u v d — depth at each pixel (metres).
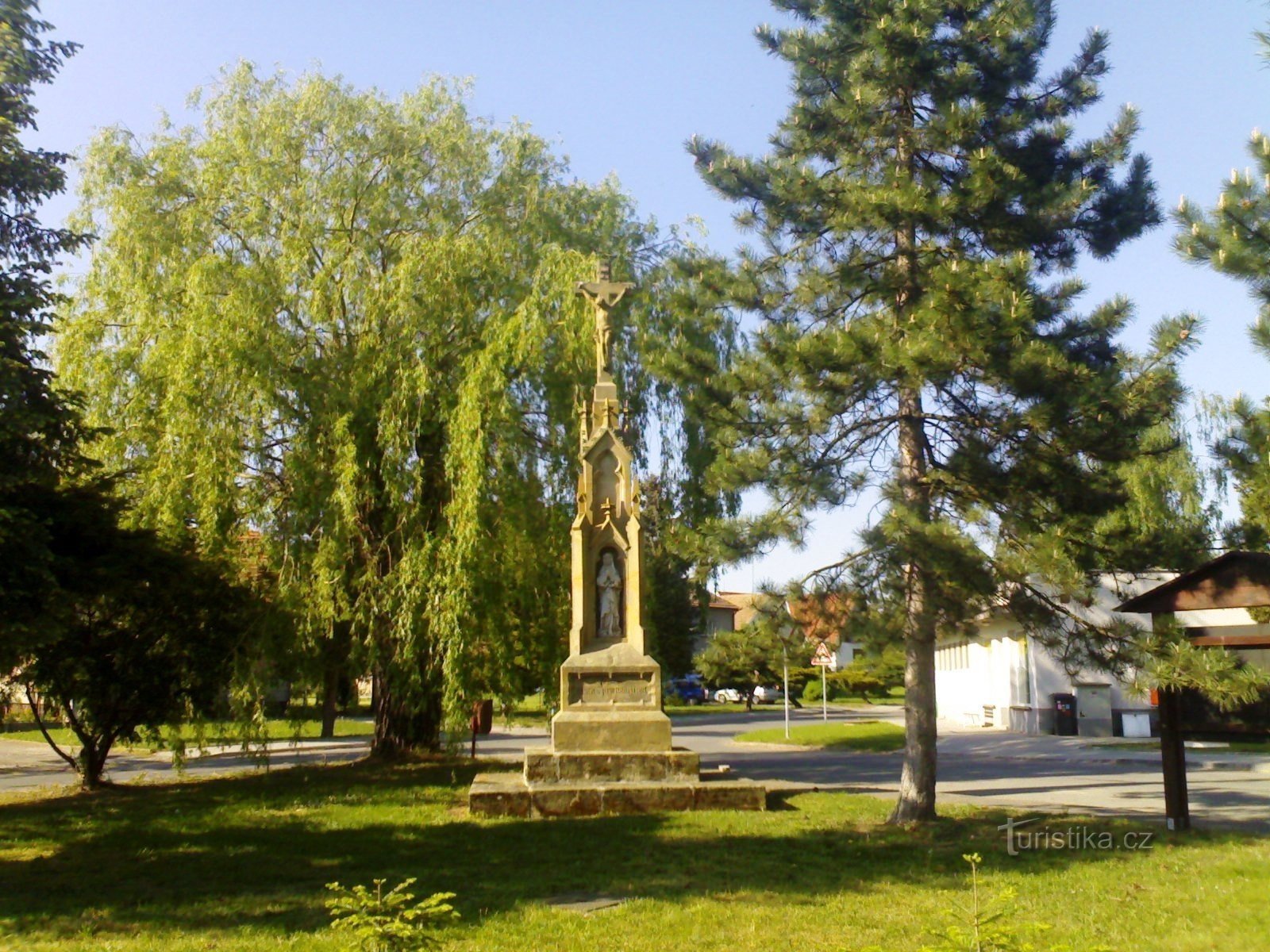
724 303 14.86
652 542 21.62
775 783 18.25
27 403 11.29
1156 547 13.07
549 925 8.71
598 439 16.97
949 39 14.30
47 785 22.20
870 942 8.09
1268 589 11.51
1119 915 8.75
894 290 14.15
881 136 14.59
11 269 11.73
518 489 18.12
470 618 17.05
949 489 13.79
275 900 9.60
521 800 14.87
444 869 11.00
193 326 18.03
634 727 15.68
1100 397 12.26
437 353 18.86
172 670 18.44
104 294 19.81
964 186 13.50
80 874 10.88
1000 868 10.80
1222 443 10.50
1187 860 10.87
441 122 21.42
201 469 17.81
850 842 12.50
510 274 19.77
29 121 12.22
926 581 12.61
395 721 23.02
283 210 20.12
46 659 17.31
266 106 20.80
